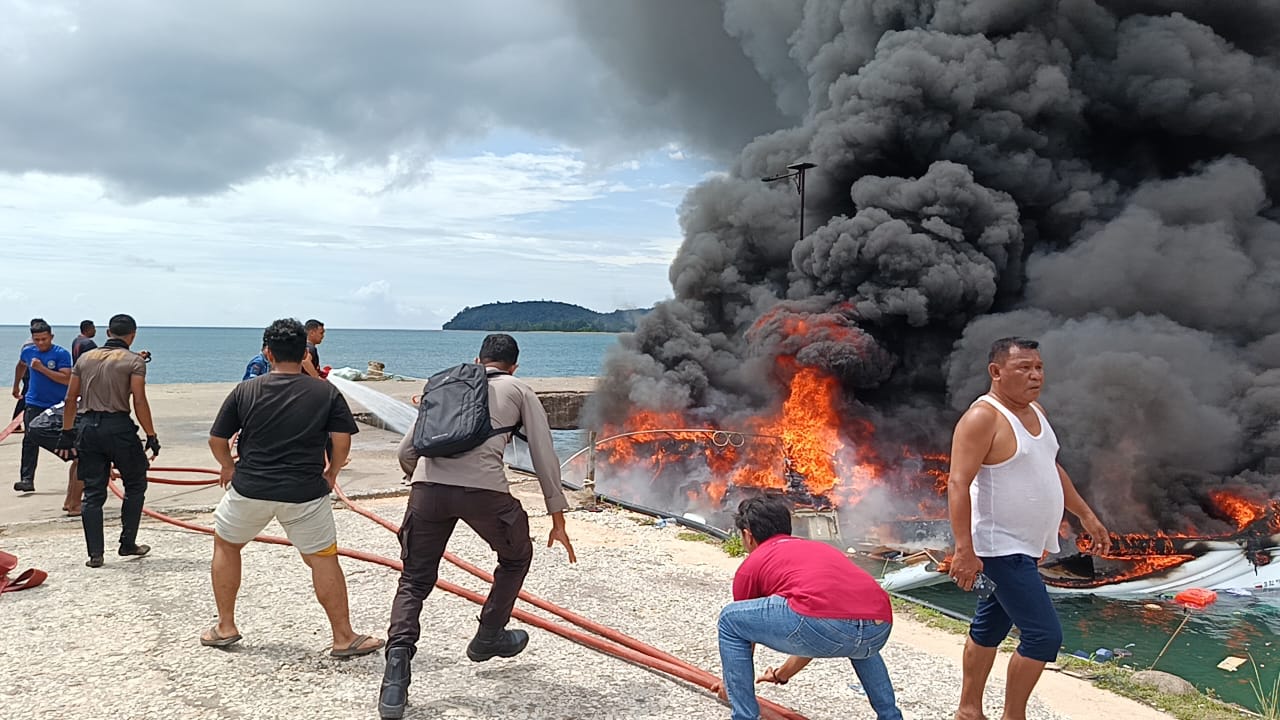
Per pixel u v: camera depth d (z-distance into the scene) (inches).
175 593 204.1
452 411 143.9
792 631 119.2
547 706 143.6
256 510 155.2
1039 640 123.3
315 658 161.8
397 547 264.1
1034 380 125.0
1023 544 124.6
